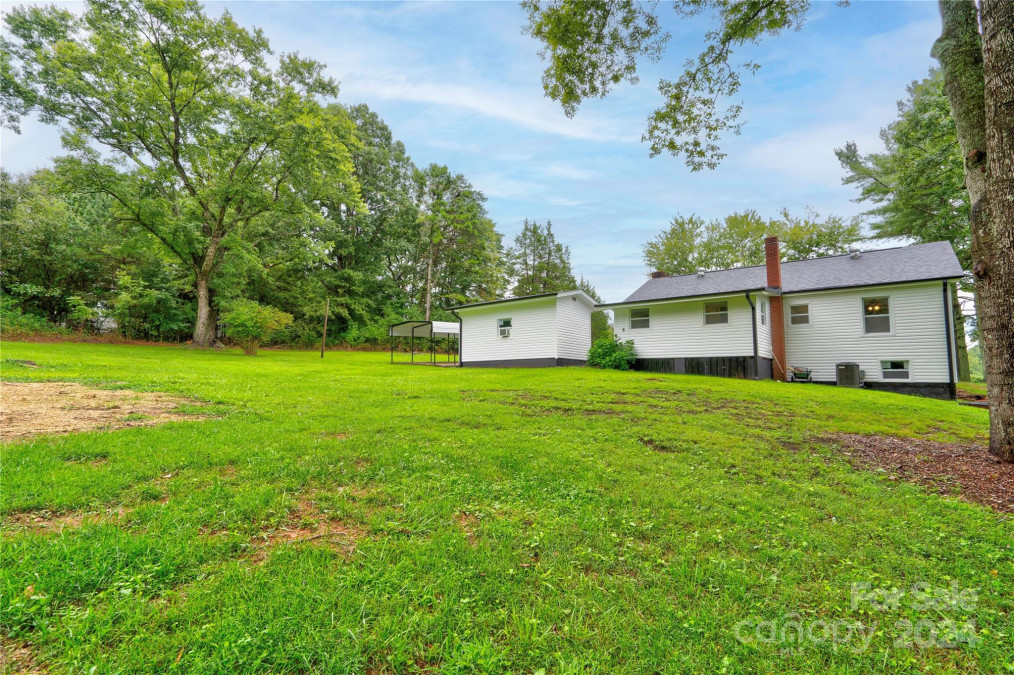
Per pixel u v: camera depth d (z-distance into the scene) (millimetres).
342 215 36938
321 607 1980
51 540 2385
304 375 12172
